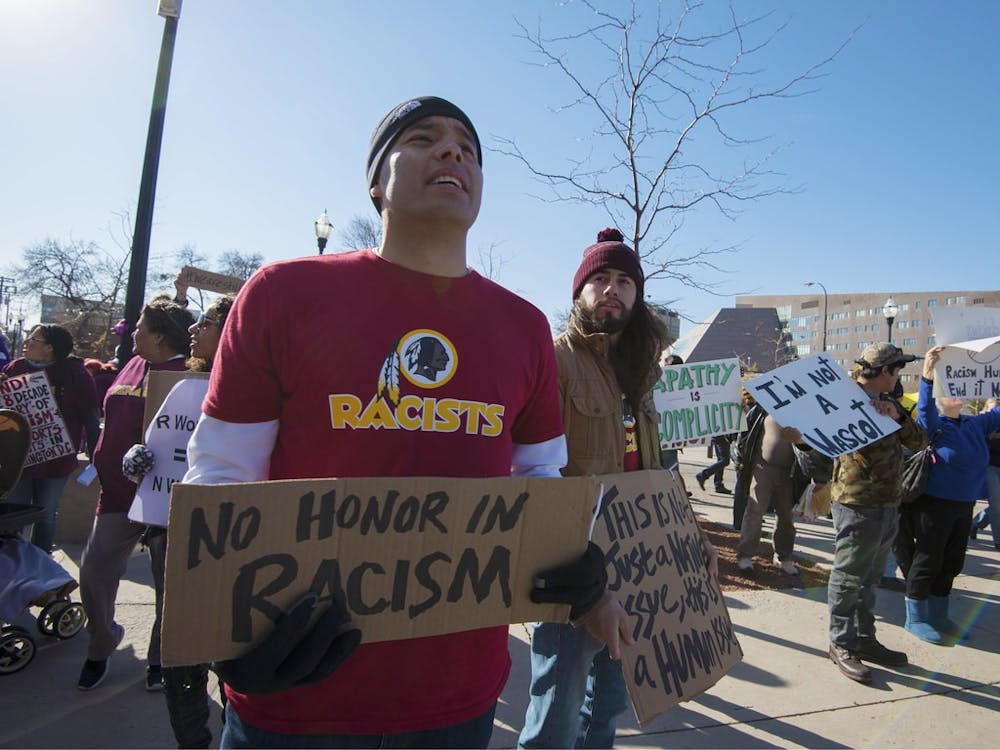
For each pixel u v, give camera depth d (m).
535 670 2.16
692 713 3.28
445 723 1.29
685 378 5.06
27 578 3.41
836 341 105.00
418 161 1.35
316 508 1.14
